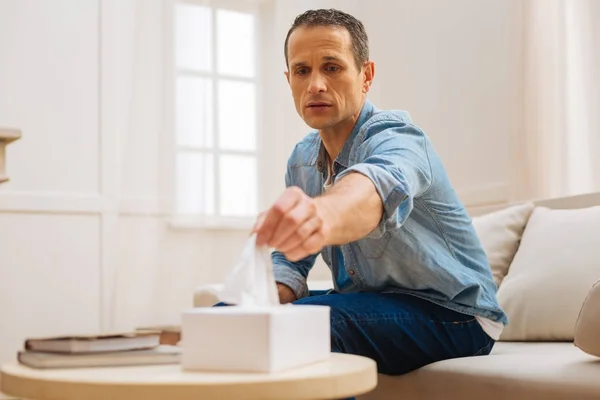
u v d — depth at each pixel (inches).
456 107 141.9
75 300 137.8
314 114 60.9
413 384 62.2
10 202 133.3
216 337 36.5
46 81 137.9
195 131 146.3
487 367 56.9
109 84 142.9
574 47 116.3
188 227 144.6
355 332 58.4
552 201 89.7
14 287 133.3
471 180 137.9
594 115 113.2
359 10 167.2
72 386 33.7
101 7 143.2
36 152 136.4
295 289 67.6
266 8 157.5
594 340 52.0
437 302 63.1
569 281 75.0
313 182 70.6
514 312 77.7
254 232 39.9
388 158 51.6
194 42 147.3
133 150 142.3
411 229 61.1
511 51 125.1
